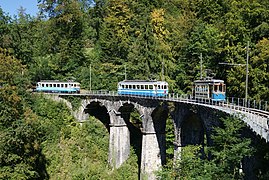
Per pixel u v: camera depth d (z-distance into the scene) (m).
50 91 78.94
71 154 62.09
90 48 101.50
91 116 71.94
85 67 90.12
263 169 31.03
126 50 87.06
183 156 33.69
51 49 93.38
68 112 69.38
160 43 83.75
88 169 61.16
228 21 60.81
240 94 56.25
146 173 57.88
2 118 39.97
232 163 28.09
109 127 71.19
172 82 77.44
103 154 65.94
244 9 61.25
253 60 52.81
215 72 67.06
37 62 87.56
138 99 59.88
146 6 95.94
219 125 37.16
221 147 29.81
